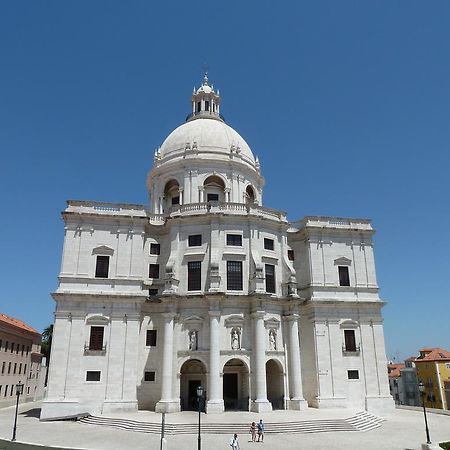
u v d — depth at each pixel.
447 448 31.16
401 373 105.19
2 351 65.75
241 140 70.56
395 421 48.53
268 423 40.84
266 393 51.78
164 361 49.12
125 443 34.41
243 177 66.00
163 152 68.44
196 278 53.03
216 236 53.66
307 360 55.75
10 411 59.94
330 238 60.00
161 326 52.78
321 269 58.28
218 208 55.78
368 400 54.00
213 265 51.81
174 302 51.12
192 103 76.56
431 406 91.50
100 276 52.25
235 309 51.75
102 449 32.06
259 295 51.00
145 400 50.28
